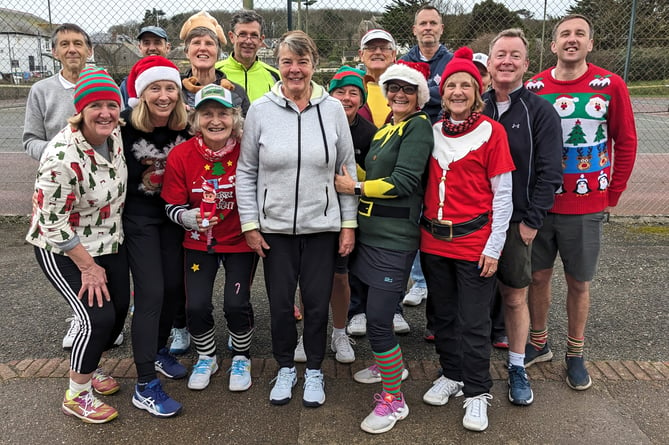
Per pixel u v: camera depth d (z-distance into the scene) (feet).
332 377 10.49
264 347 11.60
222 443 8.45
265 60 16.79
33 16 23.63
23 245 18.06
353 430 8.82
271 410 9.35
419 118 8.75
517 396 9.46
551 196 9.01
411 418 9.16
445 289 9.25
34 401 9.44
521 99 9.18
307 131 8.91
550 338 12.10
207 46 11.30
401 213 8.85
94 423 8.87
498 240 8.49
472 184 8.58
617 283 14.97
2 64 38.63
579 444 8.44
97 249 8.73
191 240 9.61
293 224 9.02
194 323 9.76
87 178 8.27
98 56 21.40
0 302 13.61
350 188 9.08
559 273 15.92
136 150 9.13
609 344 11.66
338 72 10.24
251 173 9.23
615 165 10.16
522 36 9.03
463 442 8.52
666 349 11.42
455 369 9.65
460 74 8.42
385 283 8.86
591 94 9.67
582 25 9.46
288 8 20.03
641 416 9.15
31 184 26.22
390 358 8.93
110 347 11.25
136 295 9.30
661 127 47.34
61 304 13.53
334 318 11.05
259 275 16.06
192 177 9.27
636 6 21.36
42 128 11.23
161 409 9.05
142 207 9.42
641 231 19.74
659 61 24.38
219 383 10.19
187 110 9.87
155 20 21.13
